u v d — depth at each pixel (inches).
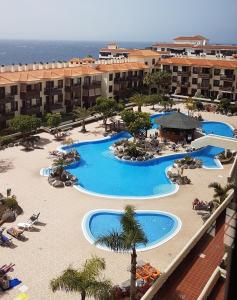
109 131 2593.5
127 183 1774.1
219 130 2829.7
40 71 2891.2
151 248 1160.8
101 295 758.5
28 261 1071.6
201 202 1457.9
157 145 2330.2
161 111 3314.5
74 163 1969.7
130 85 3772.1
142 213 1403.8
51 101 2901.1
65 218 1342.3
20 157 2014.0
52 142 2315.5
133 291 874.1
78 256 1107.9
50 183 1662.2
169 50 5767.7
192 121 2524.6
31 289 954.1
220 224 1264.8
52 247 1150.3
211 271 1028.5
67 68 3149.6
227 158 2112.5
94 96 3312.0
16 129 2182.6
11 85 2539.4
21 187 1611.7
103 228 1302.9
